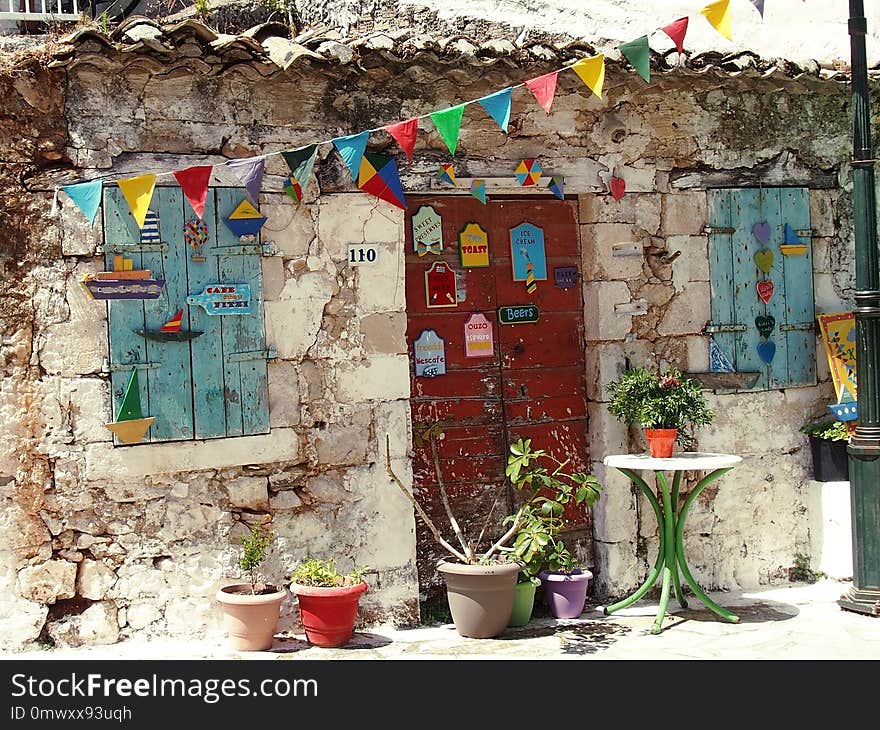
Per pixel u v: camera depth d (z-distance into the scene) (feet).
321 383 19.47
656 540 21.86
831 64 23.15
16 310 17.83
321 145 19.43
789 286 23.08
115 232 18.13
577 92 21.03
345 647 18.48
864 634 18.93
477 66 19.42
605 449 21.47
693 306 22.22
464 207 21.09
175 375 18.45
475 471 21.08
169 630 18.52
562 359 21.80
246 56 17.97
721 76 21.04
